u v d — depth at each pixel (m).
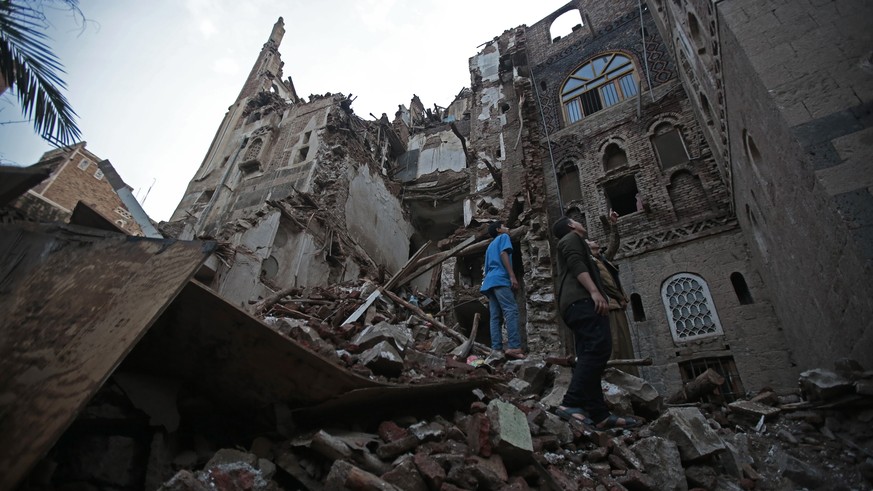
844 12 4.39
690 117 11.45
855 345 4.13
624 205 12.66
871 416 3.44
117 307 2.05
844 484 2.95
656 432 3.43
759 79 4.62
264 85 30.31
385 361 3.42
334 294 8.81
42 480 1.82
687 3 7.41
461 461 2.43
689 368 8.48
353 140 22.66
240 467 2.17
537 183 11.99
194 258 2.19
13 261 2.48
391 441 2.62
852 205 3.58
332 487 2.12
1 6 3.78
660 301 9.34
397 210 23.88
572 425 3.55
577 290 3.95
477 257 12.77
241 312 2.30
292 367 2.47
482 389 3.78
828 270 4.39
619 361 4.88
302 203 16.61
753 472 3.22
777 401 4.66
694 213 10.05
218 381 2.57
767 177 5.84
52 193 20.06
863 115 3.86
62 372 1.81
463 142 18.66
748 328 8.18
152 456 2.14
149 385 2.39
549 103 15.11
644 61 13.61
